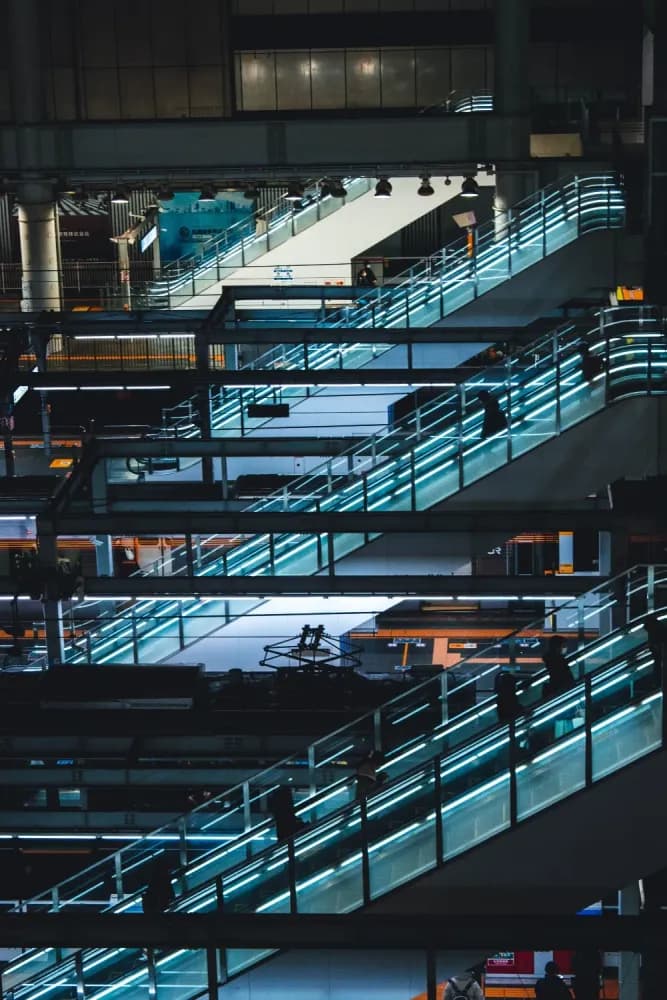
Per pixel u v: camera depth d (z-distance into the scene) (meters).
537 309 41.47
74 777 23.92
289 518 26.14
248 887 19.44
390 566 28.23
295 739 23.92
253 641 29.97
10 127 47.00
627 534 25.47
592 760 19.41
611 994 22.95
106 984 19.48
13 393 38.16
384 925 13.54
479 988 22.81
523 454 28.94
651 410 28.91
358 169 46.91
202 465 35.66
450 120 46.41
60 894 23.72
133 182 48.09
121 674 25.70
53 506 26.34
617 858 19.50
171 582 25.31
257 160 46.91
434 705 24.27
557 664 20.92
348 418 38.44
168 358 47.06
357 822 19.64
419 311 41.53
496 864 19.41
